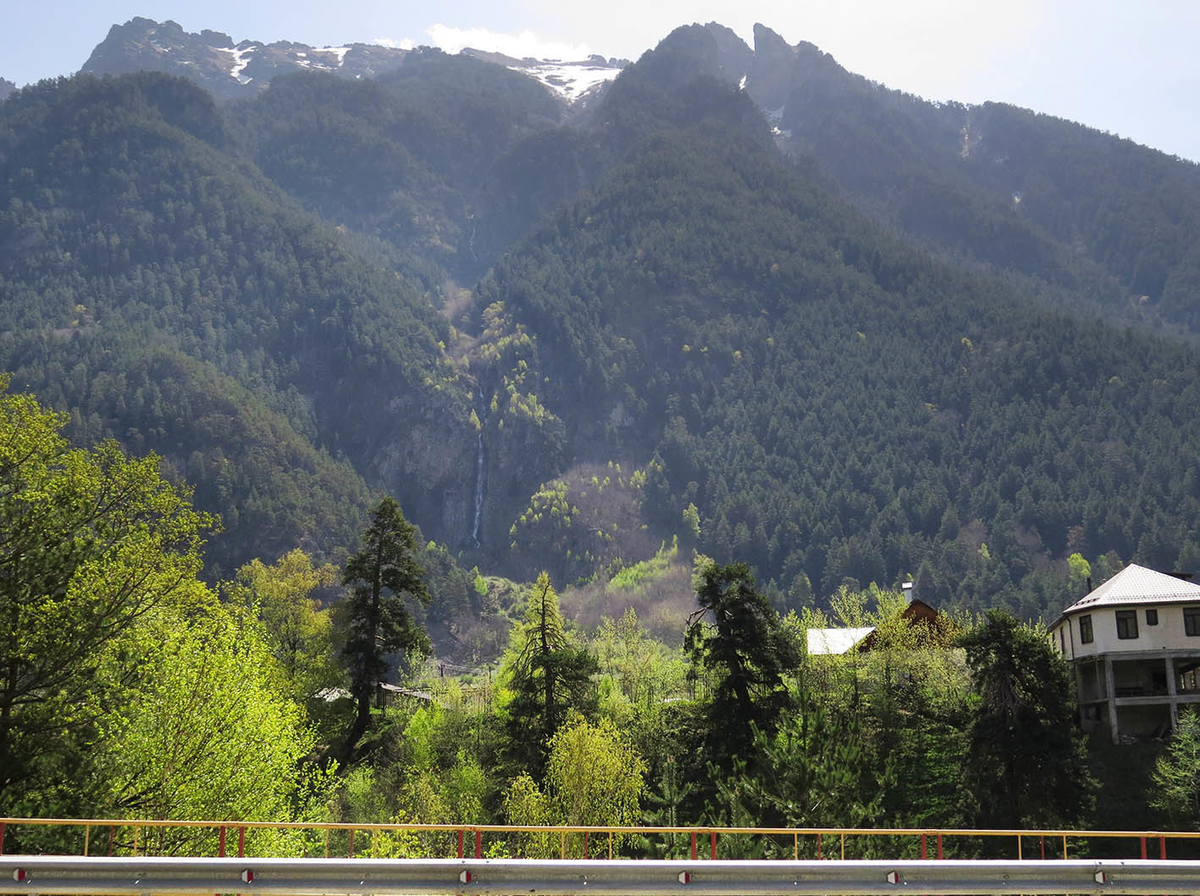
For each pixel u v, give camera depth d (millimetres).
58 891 19594
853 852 46875
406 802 67062
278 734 41062
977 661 61000
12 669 37344
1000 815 58719
